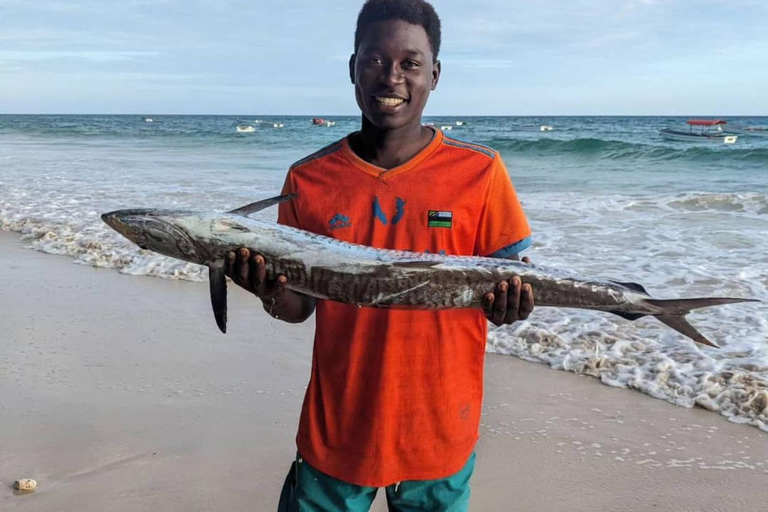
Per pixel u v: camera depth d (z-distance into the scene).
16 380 5.46
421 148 2.48
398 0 2.40
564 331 6.55
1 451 4.36
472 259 2.37
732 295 7.45
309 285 2.33
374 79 2.37
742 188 17.19
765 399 5.04
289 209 2.58
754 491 4.05
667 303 2.60
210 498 3.88
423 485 2.49
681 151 25.23
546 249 9.70
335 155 2.54
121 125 79.25
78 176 19.98
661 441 4.64
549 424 4.90
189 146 38.41
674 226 11.45
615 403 5.21
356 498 2.50
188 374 5.61
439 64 2.60
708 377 5.42
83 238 10.52
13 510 3.75
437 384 2.43
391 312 2.40
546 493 4.04
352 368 2.43
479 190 2.45
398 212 2.42
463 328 2.48
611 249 9.67
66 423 4.74
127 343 6.30
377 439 2.41
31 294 7.89
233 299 7.76
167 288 8.14
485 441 4.68
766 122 98.44
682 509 3.88
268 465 4.22
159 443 4.49
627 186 18.12
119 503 3.82
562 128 62.88
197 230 2.33
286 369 5.72
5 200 14.41
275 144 40.06
